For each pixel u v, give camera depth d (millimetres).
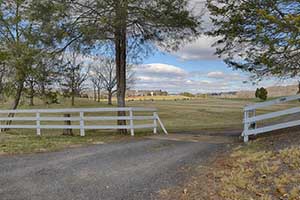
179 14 14070
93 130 18984
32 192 6133
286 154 7527
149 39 15648
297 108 10539
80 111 14695
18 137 14133
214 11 12914
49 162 8766
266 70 13070
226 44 13688
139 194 5977
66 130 15414
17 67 15734
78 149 10852
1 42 16531
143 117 15203
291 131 11250
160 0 13383
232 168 7363
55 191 6180
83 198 5770
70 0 13305
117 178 7062
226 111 40375
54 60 15664
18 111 16172
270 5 11312
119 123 15977
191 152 9891
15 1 16875
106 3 12867
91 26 13508
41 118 15383
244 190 5918
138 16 13656
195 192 6027
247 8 11672
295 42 10023
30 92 19891
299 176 6121
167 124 26031
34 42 14578
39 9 13281
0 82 18891
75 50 15211
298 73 11992
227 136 14047
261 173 6633
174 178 6973
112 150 10555
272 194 5617
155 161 8695
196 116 34344
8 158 9438
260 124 20078
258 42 12000
